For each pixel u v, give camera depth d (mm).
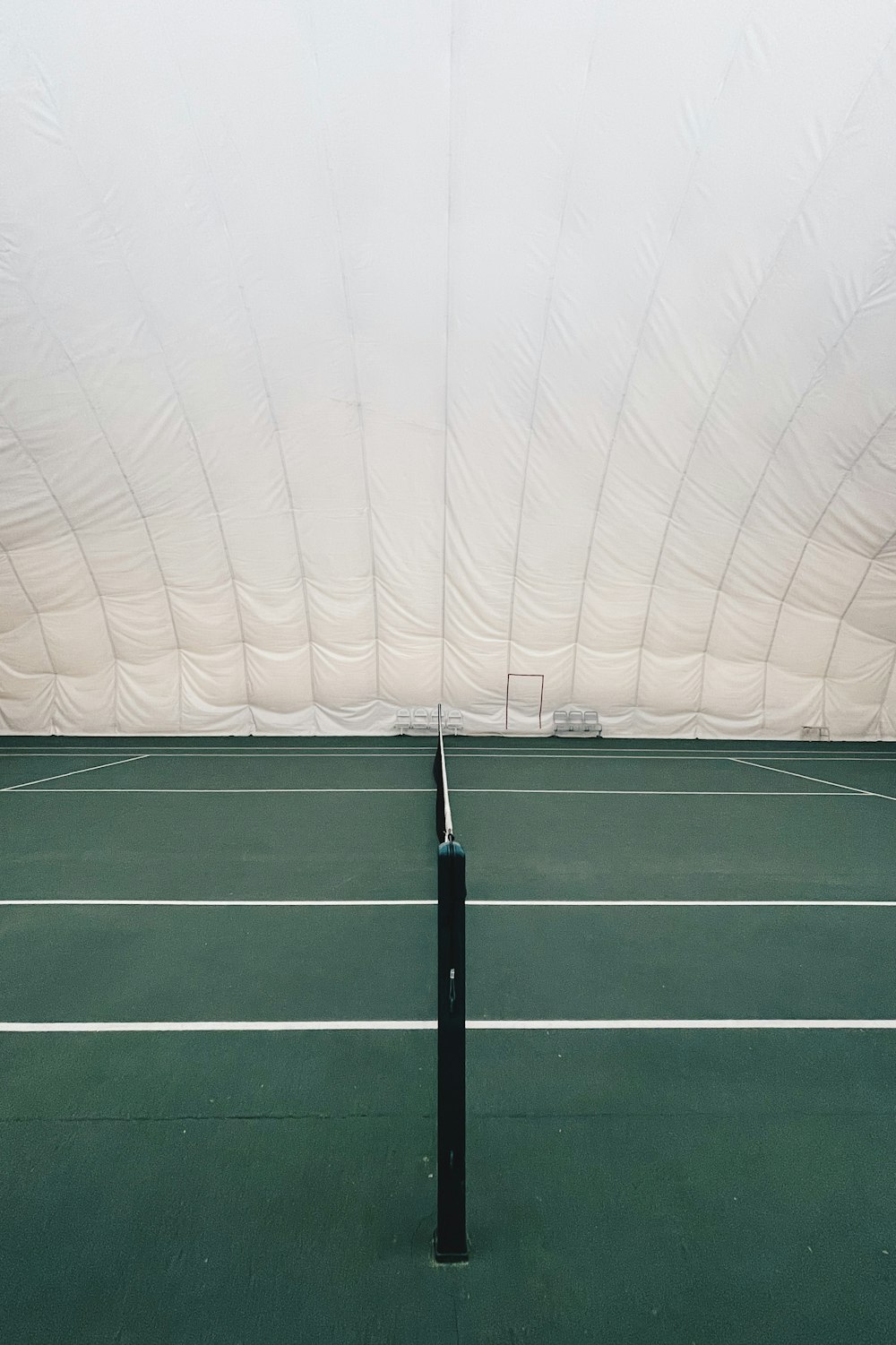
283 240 13820
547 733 20594
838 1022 5066
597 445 16781
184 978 5684
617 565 18703
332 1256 3041
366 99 12219
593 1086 4270
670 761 16891
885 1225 3262
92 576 18969
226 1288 2895
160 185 13086
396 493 17703
